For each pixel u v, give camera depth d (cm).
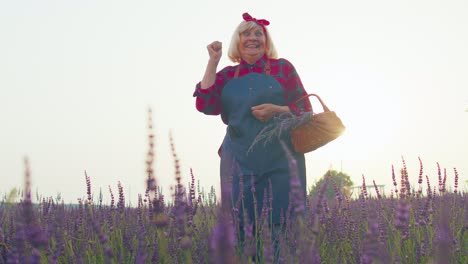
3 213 367
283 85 472
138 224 407
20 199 338
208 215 422
